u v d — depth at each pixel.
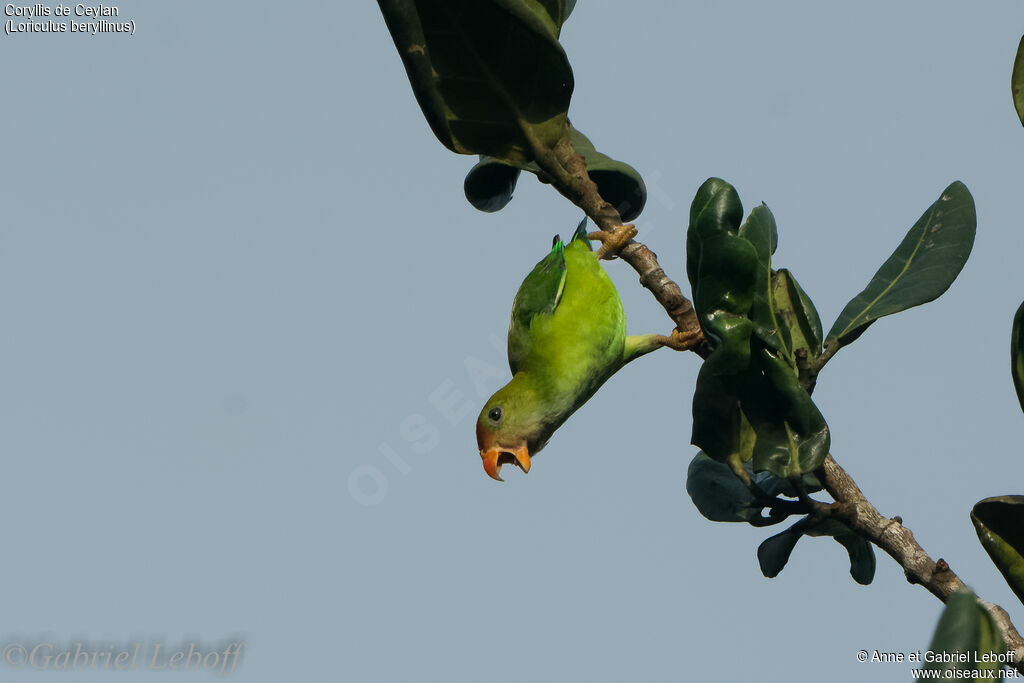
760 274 6.00
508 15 6.30
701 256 5.81
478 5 6.25
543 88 6.66
